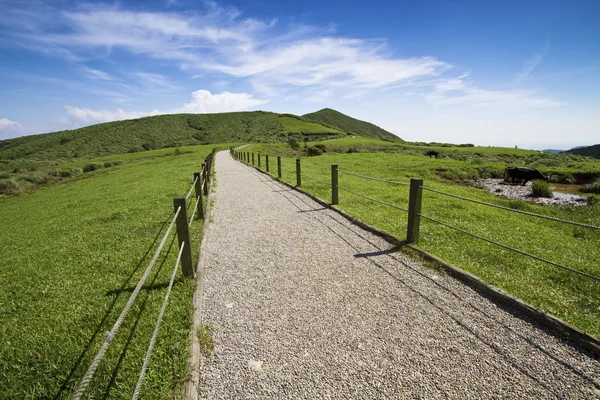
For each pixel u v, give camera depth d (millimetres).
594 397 2473
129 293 4219
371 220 7199
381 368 2797
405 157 29016
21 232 8391
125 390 2572
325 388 2602
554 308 3625
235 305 3889
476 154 45719
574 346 3004
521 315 3502
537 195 14758
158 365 2809
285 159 30062
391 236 5902
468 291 4039
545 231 7195
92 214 9469
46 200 16109
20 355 3059
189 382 2621
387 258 5141
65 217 9703
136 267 5086
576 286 4262
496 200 12016
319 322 3490
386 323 3434
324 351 3031
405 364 2836
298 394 2555
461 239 6070
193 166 24516
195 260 5277
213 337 3285
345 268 4824
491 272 4539
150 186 14406
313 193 10703
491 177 20219
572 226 8391
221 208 9172
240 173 18781
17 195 24062
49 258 5715
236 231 6871
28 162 64875
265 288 4297
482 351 2975
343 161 25875
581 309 3637
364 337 3215
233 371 2812
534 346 3025
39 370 2863
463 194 12523
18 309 3996
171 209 8977
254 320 3566
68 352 3061
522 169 17547
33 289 4508
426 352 2979
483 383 2615
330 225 7035
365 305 3797
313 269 4832
